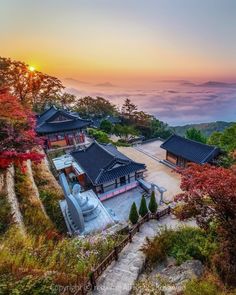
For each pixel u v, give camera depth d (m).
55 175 22.25
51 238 10.74
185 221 13.19
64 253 8.70
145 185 21.48
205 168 8.89
